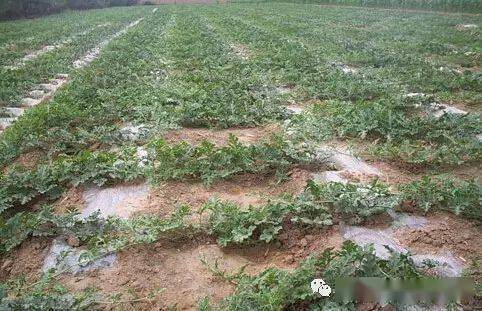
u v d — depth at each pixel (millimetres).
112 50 17266
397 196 5824
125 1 57688
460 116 8555
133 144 8016
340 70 12508
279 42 17672
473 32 21000
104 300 4461
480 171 6996
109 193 6402
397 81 11617
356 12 34125
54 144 7938
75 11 45875
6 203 6164
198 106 8984
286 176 6691
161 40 20094
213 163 6750
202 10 41031
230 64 13531
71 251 5141
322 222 5359
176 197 6277
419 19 27516
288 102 10375
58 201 6355
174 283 4758
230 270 4934
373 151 7395
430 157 7160
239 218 5391
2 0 33969
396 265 4375
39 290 4551
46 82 13414
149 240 5141
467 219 5688
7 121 10117
